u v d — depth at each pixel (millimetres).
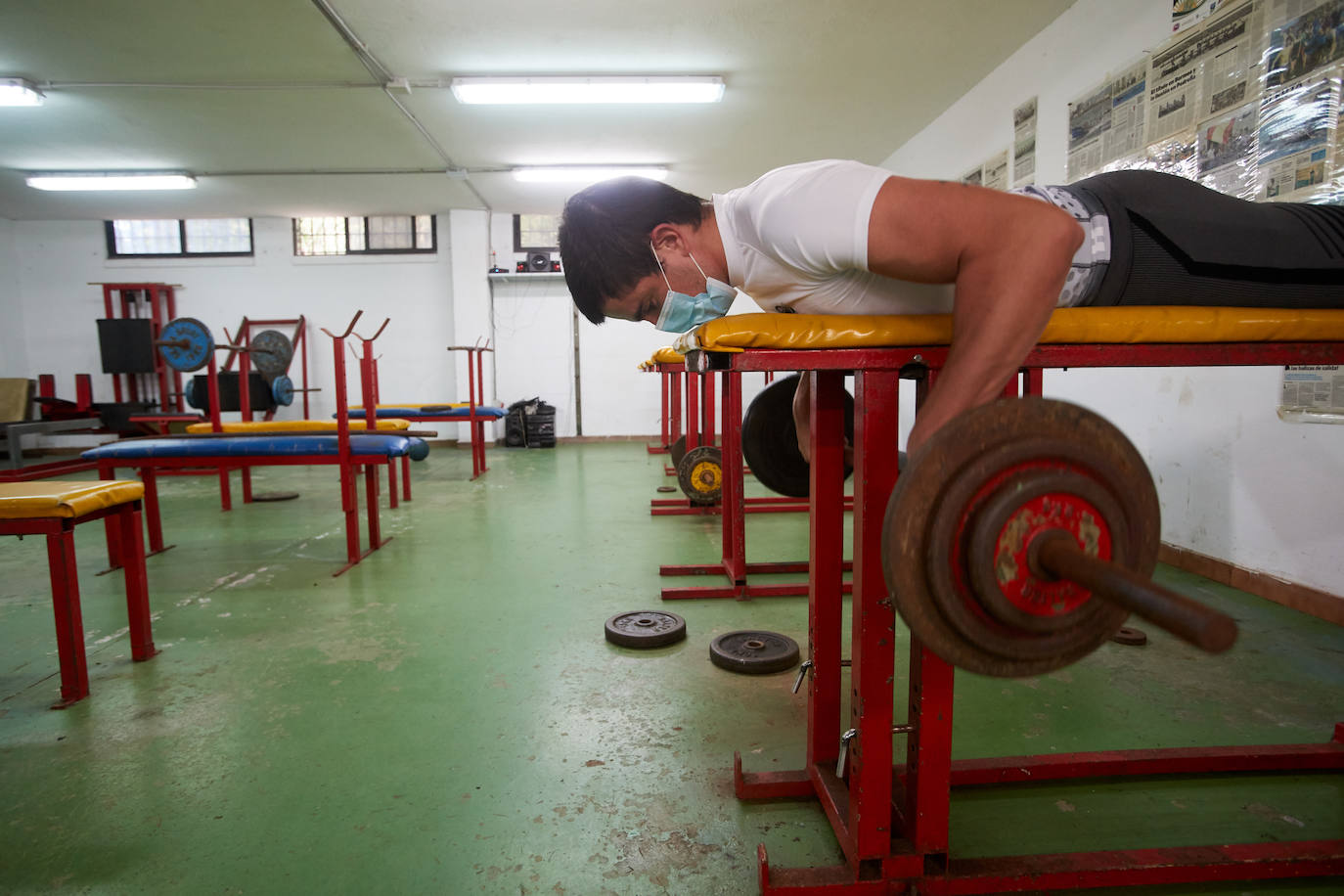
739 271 987
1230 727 1588
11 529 1776
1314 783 1363
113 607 2617
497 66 4156
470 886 1119
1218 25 2455
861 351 927
